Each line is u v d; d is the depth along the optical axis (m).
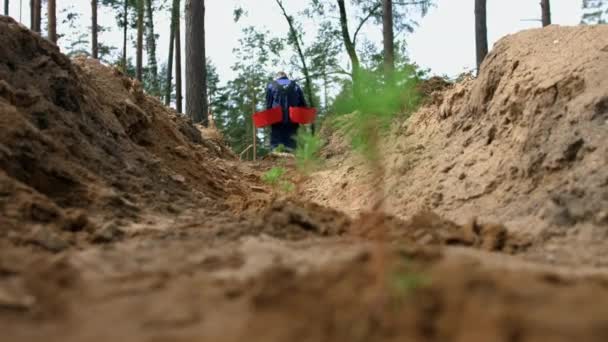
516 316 1.76
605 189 4.61
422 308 1.93
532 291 2.01
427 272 2.21
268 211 4.99
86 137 6.45
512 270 2.47
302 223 4.46
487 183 6.32
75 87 6.91
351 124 3.12
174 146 9.25
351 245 3.62
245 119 28.72
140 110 8.93
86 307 2.34
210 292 2.47
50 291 2.50
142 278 2.77
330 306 2.03
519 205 5.49
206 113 16.73
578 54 6.44
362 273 2.28
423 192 7.08
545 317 1.77
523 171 5.91
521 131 6.41
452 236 4.12
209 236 4.23
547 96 6.21
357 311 1.97
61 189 5.15
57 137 5.81
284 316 2.02
